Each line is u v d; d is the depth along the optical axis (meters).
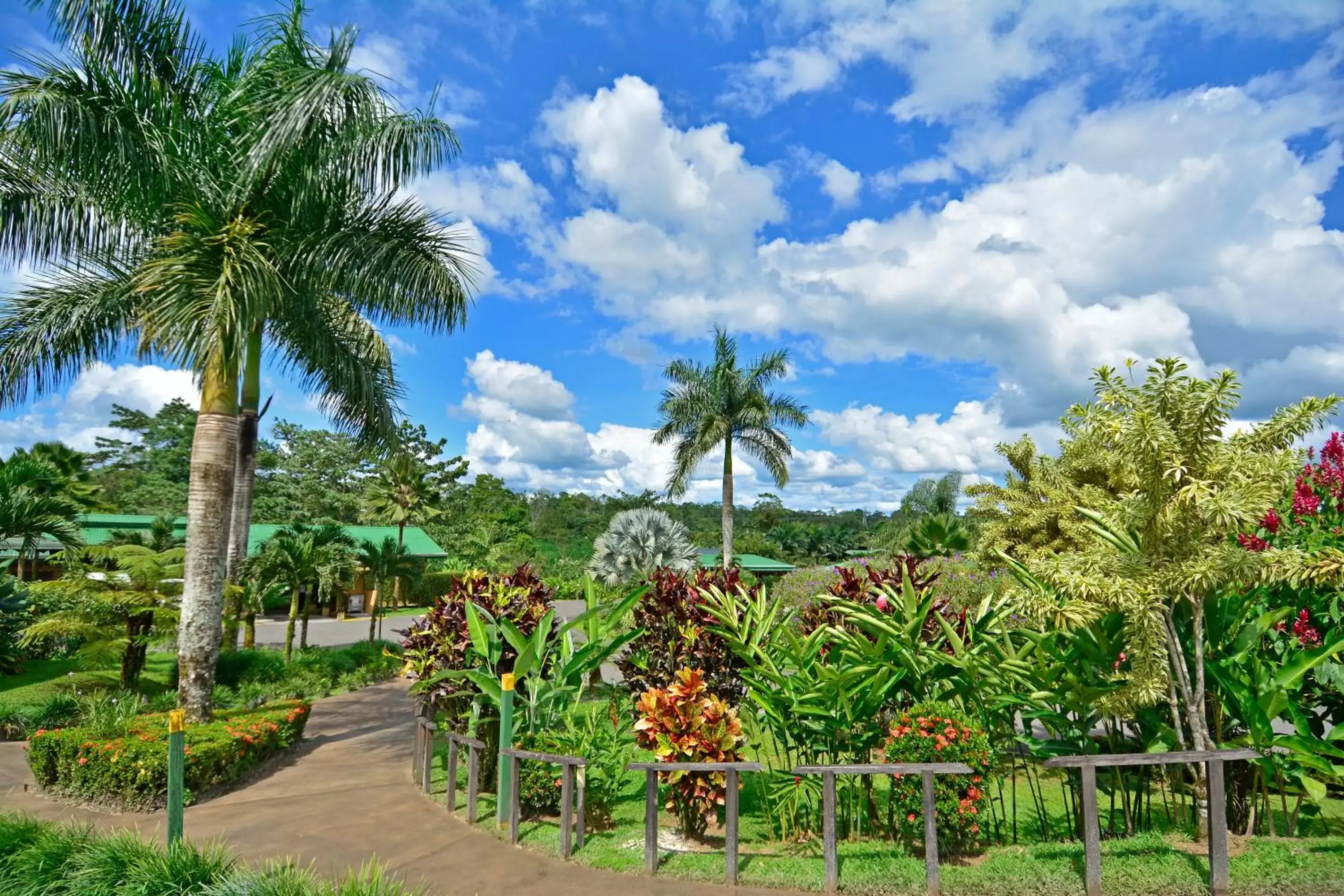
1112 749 4.71
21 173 8.51
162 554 11.46
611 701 7.11
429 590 34.41
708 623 6.08
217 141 8.76
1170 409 3.97
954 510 40.62
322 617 31.12
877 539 43.84
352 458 43.12
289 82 8.02
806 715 5.03
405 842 5.17
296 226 8.80
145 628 10.82
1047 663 4.77
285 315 9.97
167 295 7.55
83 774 6.38
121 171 8.02
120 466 40.59
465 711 6.73
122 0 8.30
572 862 4.61
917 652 4.97
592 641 6.35
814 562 59.53
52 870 4.05
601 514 70.81
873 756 5.50
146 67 8.60
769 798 5.46
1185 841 4.09
